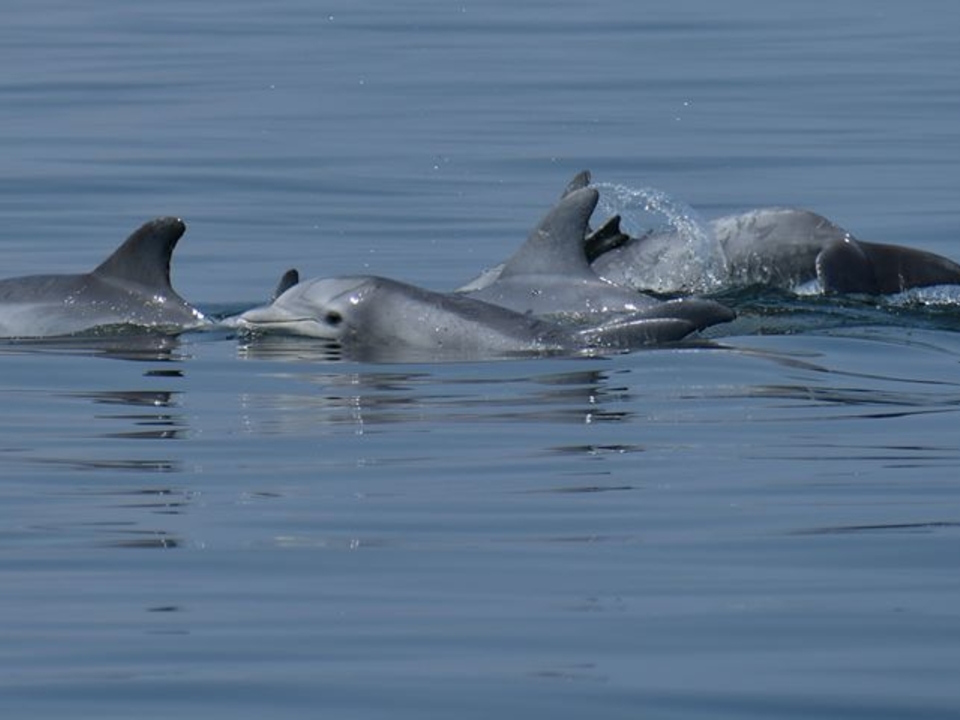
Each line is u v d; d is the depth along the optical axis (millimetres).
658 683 32406
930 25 151250
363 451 47438
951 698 31703
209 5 163125
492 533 40688
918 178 93250
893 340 61344
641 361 57062
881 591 36938
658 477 44844
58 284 62594
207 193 89625
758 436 48688
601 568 38406
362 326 60500
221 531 40906
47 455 47250
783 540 40094
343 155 98562
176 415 51375
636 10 161500
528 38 143375
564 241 64688
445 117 109625
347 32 146500
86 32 143875
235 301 70812
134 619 35594
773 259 72688
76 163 95250
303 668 33125
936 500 42844
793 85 120312
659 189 92188
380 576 38000
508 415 50875
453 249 80438
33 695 31938
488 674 32844
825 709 31328
